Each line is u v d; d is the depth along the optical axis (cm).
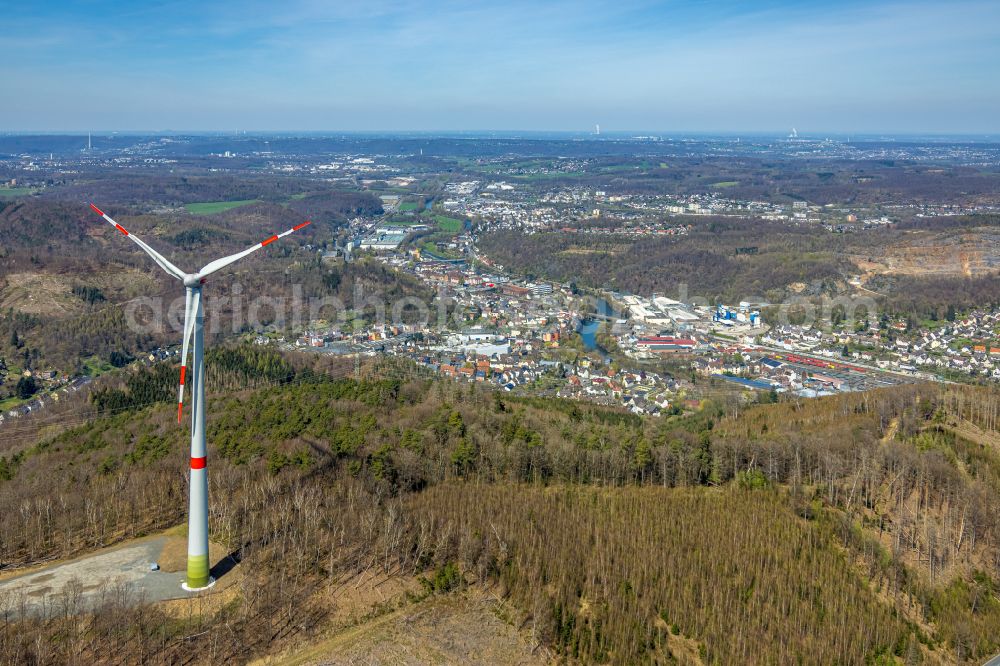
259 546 15450
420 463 19200
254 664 12400
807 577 15862
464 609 14200
